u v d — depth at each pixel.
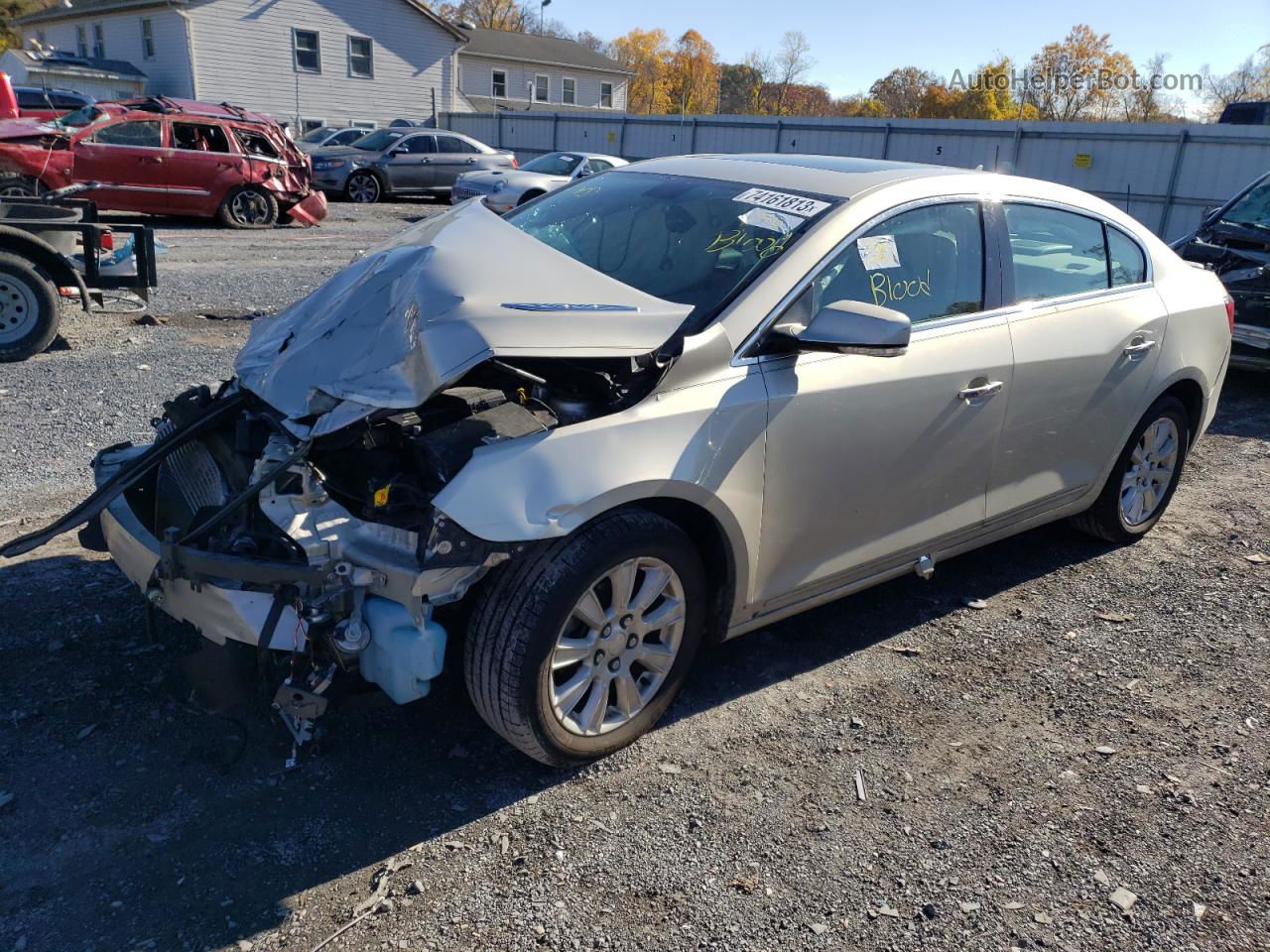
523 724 2.91
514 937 2.53
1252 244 8.45
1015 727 3.57
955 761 3.36
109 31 36.53
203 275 11.80
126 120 15.96
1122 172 23.05
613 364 3.06
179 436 3.37
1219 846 3.01
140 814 2.85
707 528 3.26
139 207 16.20
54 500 4.89
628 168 4.52
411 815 2.94
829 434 3.41
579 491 2.82
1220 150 21.64
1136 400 4.66
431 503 2.73
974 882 2.82
